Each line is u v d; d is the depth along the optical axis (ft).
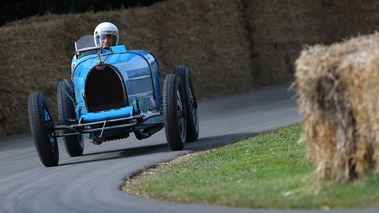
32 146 133.59
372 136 54.49
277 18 225.97
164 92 99.40
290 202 54.60
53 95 176.45
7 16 232.53
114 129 99.81
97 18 188.44
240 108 168.35
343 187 55.93
